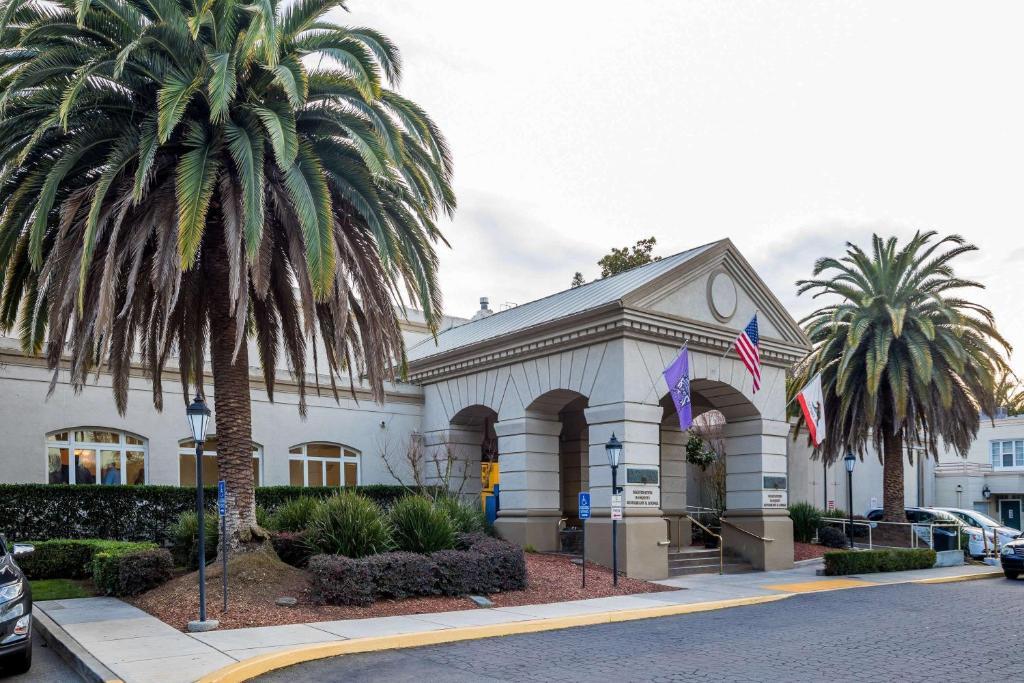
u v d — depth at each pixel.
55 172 12.50
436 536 15.57
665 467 24.36
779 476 22.52
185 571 15.77
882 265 26.83
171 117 11.88
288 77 12.45
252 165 12.78
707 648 10.95
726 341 21.09
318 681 8.90
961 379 27.31
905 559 22.75
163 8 13.16
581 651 10.70
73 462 19.72
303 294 13.91
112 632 11.08
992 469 44.69
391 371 15.97
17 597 9.11
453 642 11.29
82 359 13.39
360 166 14.58
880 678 9.18
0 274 13.52
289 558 15.20
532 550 21.20
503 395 22.58
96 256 13.60
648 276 20.92
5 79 12.80
